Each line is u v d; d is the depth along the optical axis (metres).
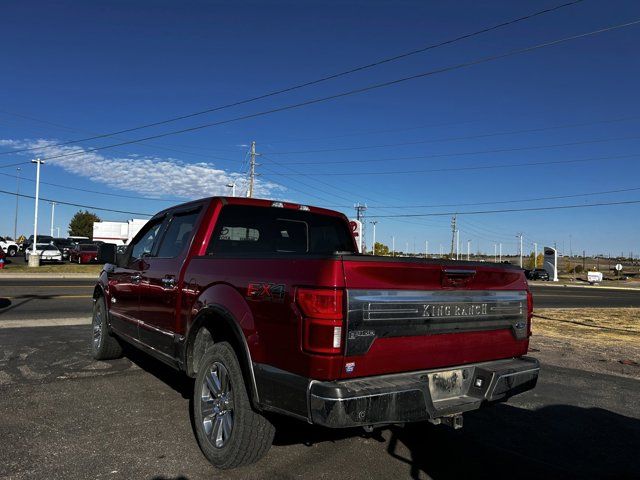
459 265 3.85
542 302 25.25
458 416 3.68
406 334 3.53
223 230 4.98
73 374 6.54
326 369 3.19
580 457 4.52
